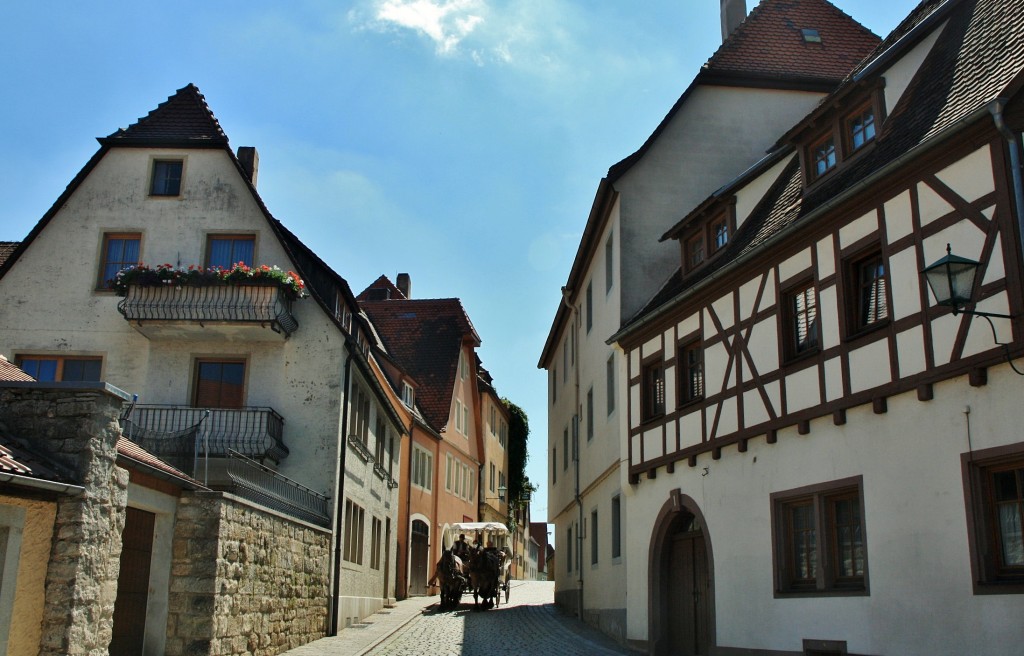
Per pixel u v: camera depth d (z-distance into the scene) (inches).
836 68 842.8
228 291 800.3
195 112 896.3
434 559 1471.5
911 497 400.8
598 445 848.3
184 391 828.6
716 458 567.8
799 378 486.0
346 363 842.8
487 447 1872.5
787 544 498.6
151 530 472.1
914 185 409.4
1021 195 349.1
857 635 427.8
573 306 1042.1
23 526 346.3
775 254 518.3
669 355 646.5
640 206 784.3
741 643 524.7
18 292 850.8
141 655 462.6
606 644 706.8
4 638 336.2
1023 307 346.0
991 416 362.9
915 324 402.6
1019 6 423.8
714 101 820.0
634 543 686.5
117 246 868.0
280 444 794.2
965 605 366.9
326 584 747.4
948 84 435.8
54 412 367.9
